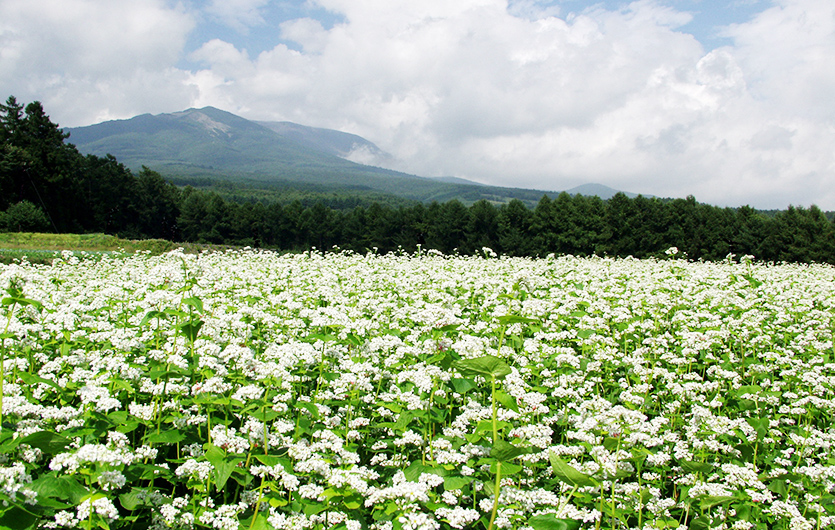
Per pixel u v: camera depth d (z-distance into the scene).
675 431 7.02
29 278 5.81
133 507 4.32
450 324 6.28
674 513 5.64
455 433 5.63
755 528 5.25
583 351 9.55
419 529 4.14
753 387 7.44
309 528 4.45
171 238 116.44
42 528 4.13
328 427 5.91
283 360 5.99
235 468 4.51
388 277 17.11
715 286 15.90
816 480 5.61
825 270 29.22
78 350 7.23
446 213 84.00
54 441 3.89
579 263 23.48
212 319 7.74
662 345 9.84
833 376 8.52
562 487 5.22
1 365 5.00
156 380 6.43
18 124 99.38
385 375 7.32
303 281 15.98
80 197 96.38
